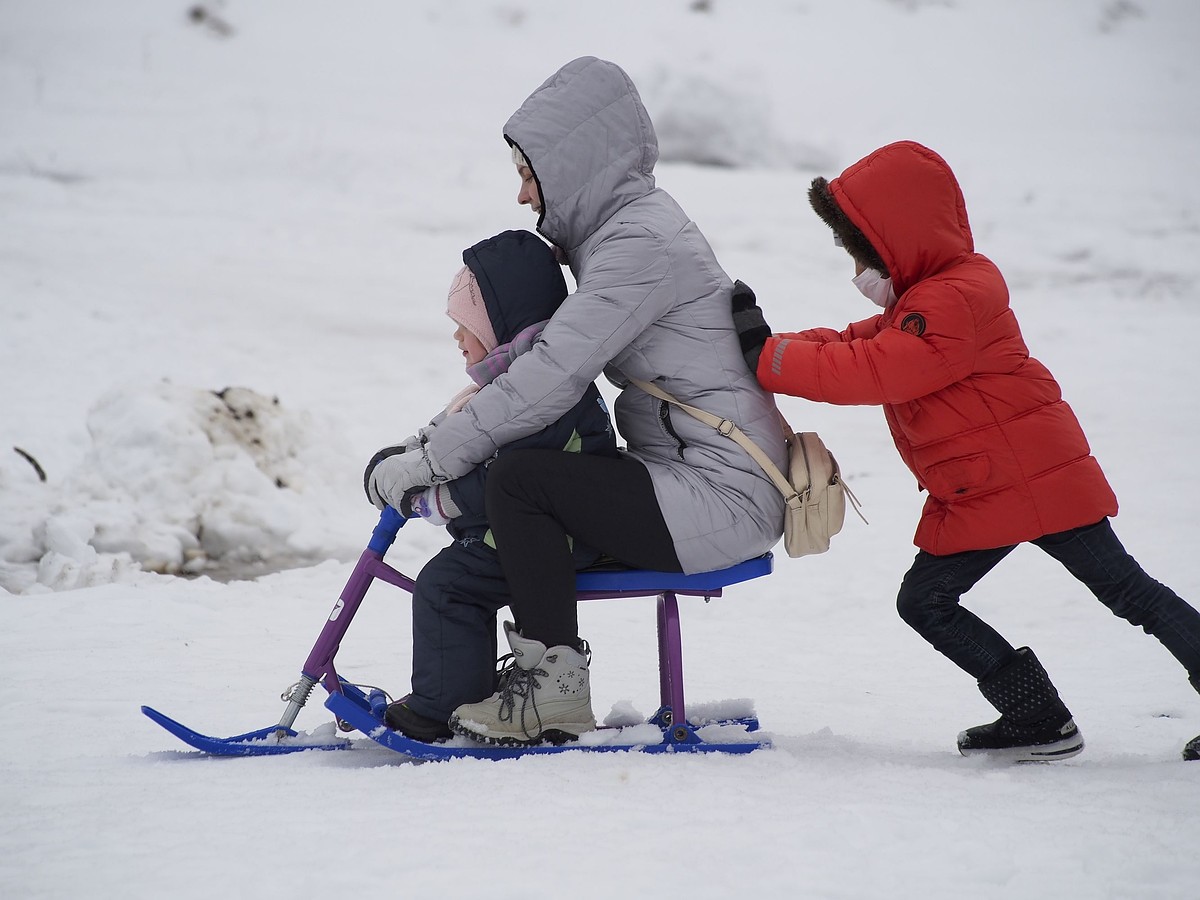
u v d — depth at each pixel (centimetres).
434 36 10494
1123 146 8875
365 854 904
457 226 6306
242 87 8875
